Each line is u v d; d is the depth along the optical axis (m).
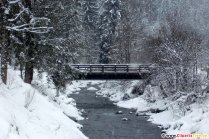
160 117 30.14
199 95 27.83
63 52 24.14
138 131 25.91
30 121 14.17
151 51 41.78
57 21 22.56
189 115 25.34
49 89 27.78
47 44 22.34
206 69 30.45
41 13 21.08
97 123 28.58
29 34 21.44
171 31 39.12
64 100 30.00
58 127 15.68
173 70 32.31
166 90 33.38
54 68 23.86
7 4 15.82
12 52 17.92
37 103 17.20
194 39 36.41
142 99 37.69
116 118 31.27
